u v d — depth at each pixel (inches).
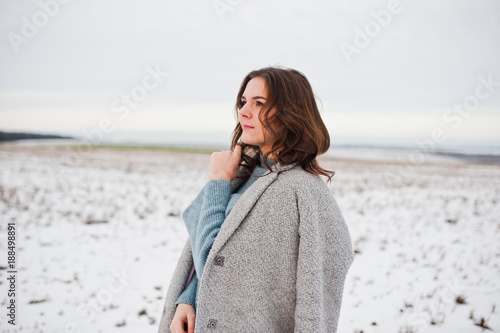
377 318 157.9
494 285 197.2
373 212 407.8
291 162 52.6
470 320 155.4
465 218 383.6
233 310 49.3
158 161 1162.0
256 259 49.2
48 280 191.8
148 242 272.2
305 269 46.5
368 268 224.7
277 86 53.0
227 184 59.2
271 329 49.5
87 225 313.4
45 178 604.4
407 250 265.0
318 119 56.3
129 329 145.9
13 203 381.1
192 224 61.8
